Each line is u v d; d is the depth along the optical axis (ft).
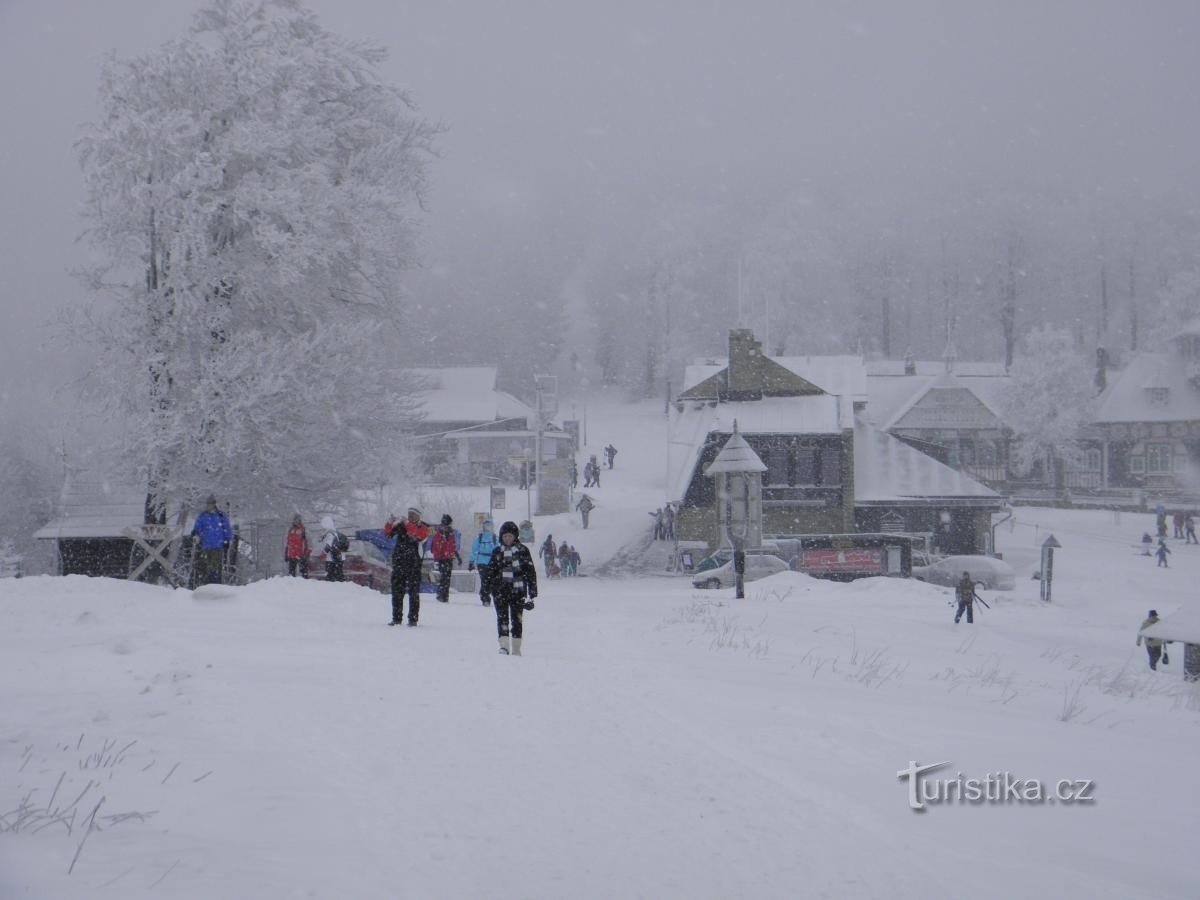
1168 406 336.90
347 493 124.16
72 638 51.06
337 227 121.08
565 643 61.21
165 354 110.22
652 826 24.00
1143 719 51.03
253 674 41.32
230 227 116.26
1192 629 88.33
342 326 116.16
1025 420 333.62
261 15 124.06
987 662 75.10
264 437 111.34
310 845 20.95
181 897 17.21
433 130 131.54
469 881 19.90
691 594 122.72
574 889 19.90
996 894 20.90
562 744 31.53
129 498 120.47
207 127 116.98
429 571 110.11
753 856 22.30
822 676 53.42
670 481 213.87
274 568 130.82
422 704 36.52
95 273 114.93
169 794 23.68
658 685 44.27
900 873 21.71
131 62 117.08
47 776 24.86
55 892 16.96
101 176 111.96
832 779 29.78
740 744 33.40
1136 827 27.32
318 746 29.45
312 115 124.36
